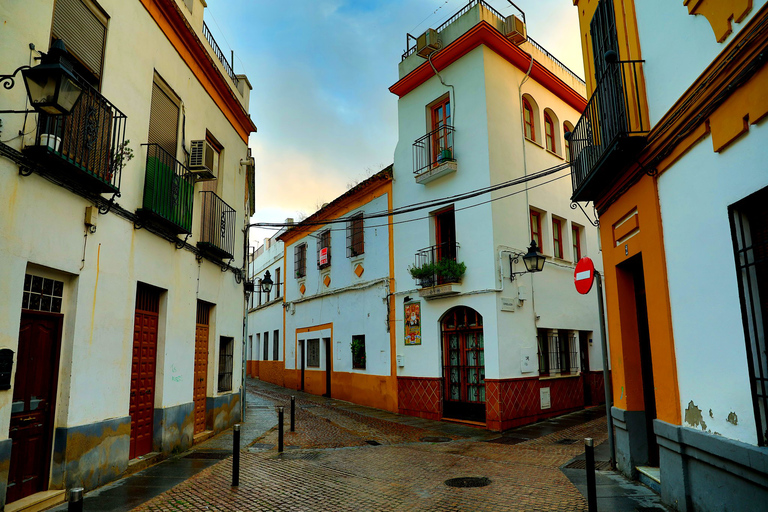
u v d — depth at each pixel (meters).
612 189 7.26
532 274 13.84
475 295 13.15
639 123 6.16
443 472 7.86
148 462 8.06
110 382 7.07
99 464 6.74
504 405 12.24
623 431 7.20
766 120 4.05
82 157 6.05
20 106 5.39
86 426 6.48
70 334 6.31
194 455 9.07
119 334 7.31
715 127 4.69
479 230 13.31
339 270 19.56
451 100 14.55
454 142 14.32
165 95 9.18
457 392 13.75
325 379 20.25
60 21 6.18
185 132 9.90
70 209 6.24
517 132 14.36
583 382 15.53
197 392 10.80
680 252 5.48
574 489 6.50
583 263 7.91
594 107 7.66
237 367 13.12
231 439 10.78
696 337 5.18
